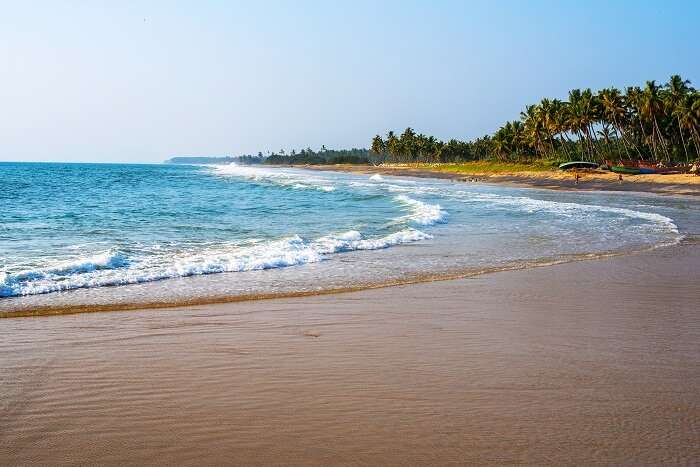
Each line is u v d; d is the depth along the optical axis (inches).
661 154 3567.9
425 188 2407.7
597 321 331.9
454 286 442.9
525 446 172.2
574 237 779.4
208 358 257.6
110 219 960.9
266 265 532.4
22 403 204.4
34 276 450.6
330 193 1838.1
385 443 174.1
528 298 397.4
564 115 3836.1
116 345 277.9
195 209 1201.4
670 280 470.0
